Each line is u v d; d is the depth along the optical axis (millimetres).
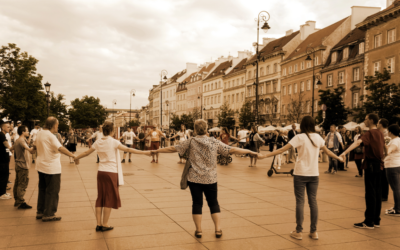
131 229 5762
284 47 59031
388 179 6934
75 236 5367
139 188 9820
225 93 77500
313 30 59688
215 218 5371
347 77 43969
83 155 6059
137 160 19719
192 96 93750
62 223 6098
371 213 5859
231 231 5676
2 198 8227
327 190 9828
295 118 50750
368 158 5938
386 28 37062
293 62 55781
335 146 14414
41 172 6266
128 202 7863
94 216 6605
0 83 40000
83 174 12953
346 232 5668
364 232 5676
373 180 5906
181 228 5836
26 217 6500
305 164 5395
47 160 6246
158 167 15750
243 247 4934
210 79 83312
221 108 66188
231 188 9984
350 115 42875
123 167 15711
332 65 46844
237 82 73250
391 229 5855
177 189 9656
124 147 5746
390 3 43062
